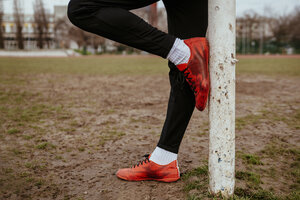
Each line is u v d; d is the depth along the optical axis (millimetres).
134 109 3918
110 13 1184
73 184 1637
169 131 1553
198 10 1380
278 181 1623
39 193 1526
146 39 1233
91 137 2611
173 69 1452
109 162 1982
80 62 17922
